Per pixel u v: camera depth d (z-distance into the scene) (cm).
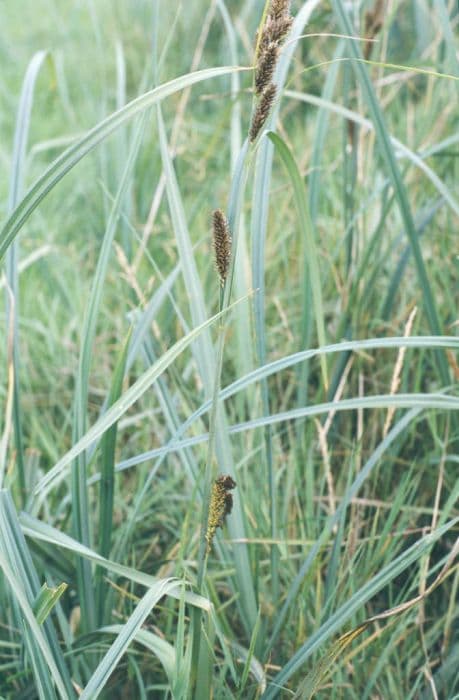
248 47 150
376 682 93
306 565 91
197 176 165
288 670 83
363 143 122
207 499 77
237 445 112
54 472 81
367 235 132
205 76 74
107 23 254
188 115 191
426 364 119
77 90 234
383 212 108
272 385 127
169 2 233
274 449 109
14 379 94
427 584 100
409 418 93
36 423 116
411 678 96
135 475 113
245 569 90
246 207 142
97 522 107
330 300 132
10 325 89
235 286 98
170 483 108
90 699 73
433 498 106
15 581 73
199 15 228
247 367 95
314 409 84
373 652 93
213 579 99
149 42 233
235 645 91
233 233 75
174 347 76
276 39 70
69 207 189
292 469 102
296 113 199
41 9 274
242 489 100
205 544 78
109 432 87
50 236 163
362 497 108
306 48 191
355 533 93
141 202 169
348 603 82
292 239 142
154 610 101
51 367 139
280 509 105
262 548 101
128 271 99
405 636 93
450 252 126
